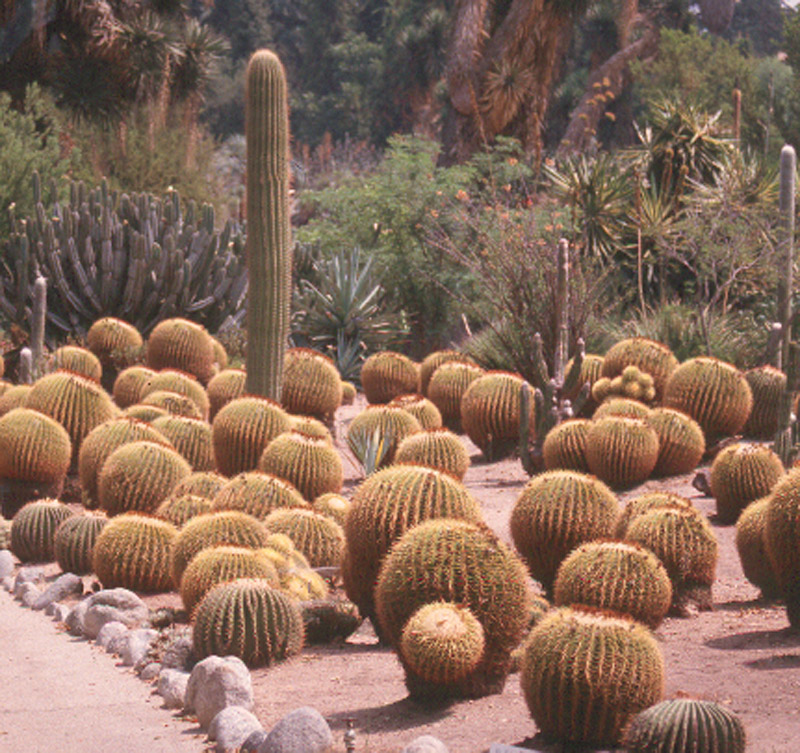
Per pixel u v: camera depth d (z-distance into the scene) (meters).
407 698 4.66
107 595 6.58
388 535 5.43
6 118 21.00
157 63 25.34
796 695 4.34
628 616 4.07
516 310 14.08
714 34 44.94
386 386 14.66
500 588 4.58
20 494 9.98
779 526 5.50
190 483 8.39
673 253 14.77
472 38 23.77
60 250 16.64
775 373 11.66
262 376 10.51
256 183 10.30
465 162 23.31
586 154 20.64
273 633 5.46
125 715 4.81
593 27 37.00
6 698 5.09
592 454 9.92
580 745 3.95
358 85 56.31
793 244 13.34
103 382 15.33
